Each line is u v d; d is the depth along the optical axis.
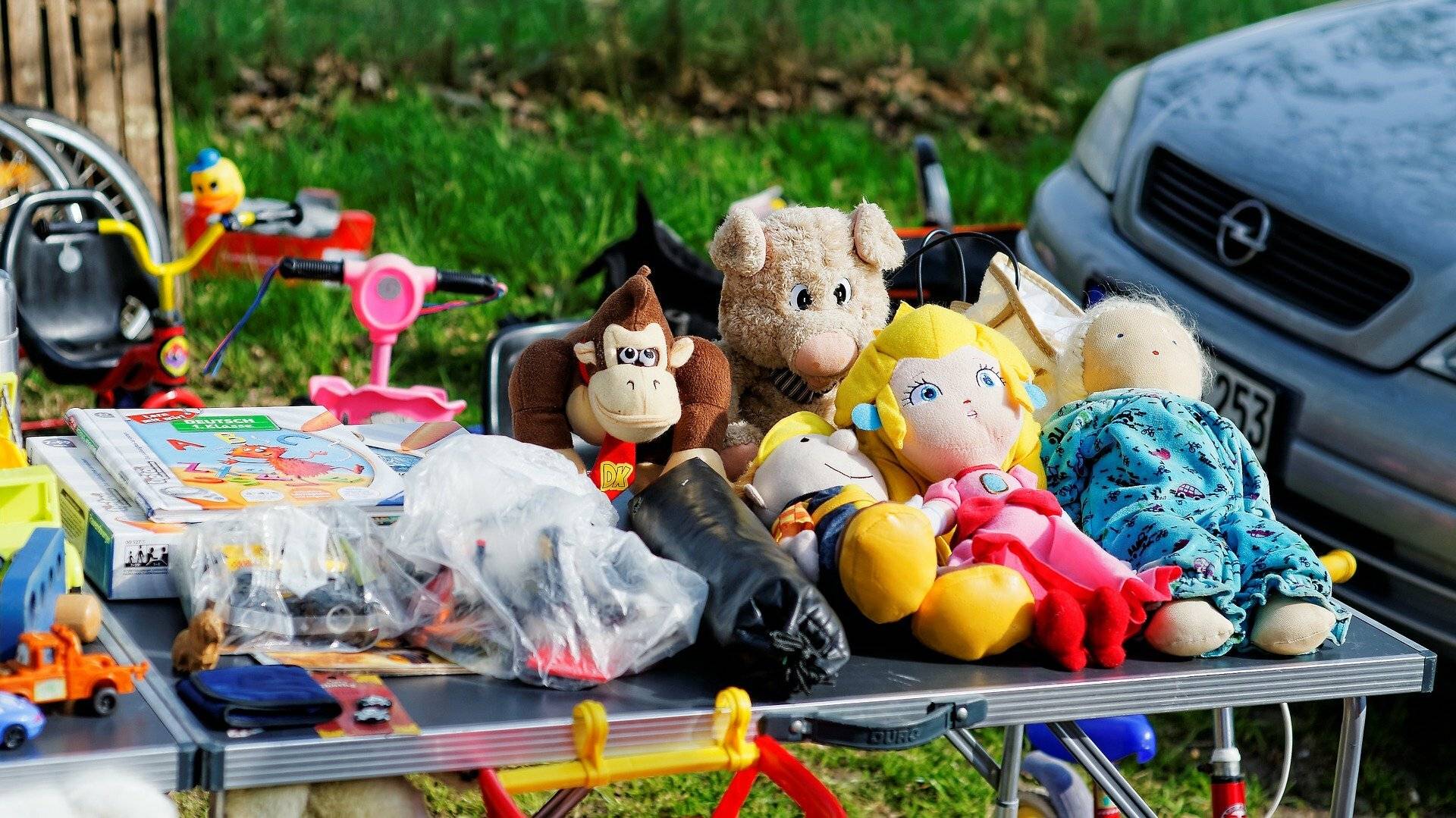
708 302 3.41
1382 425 2.82
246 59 6.89
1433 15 3.74
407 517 1.62
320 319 4.53
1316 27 3.84
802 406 2.09
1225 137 3.44
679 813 2.84
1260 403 3.06
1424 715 3.29
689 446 1.88
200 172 3.21
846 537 1.60
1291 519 3.01
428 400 2.89
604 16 8.02
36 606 1.40
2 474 1.60
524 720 1.45
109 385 3.23
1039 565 1.67
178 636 1.50
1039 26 8.04
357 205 5.49
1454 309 2.81
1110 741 2.26
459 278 2.91
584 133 6.64
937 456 1.77
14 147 3.77
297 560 1.57
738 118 7.21
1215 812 1.97
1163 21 8.73
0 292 2.17
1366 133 3.29
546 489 1.60
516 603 1.54
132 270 3.34
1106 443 1.84
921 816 2.91
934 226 3.86
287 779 1.36
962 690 1.57
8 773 1.27
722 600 1.53
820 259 2.02
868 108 7.40
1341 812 1.92
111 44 4.52
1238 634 1.72
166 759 1.33
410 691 1.50
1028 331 2.11
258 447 1.90
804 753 3.11
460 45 7.56
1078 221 3.70
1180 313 2.76
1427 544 2.75
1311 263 3.11
